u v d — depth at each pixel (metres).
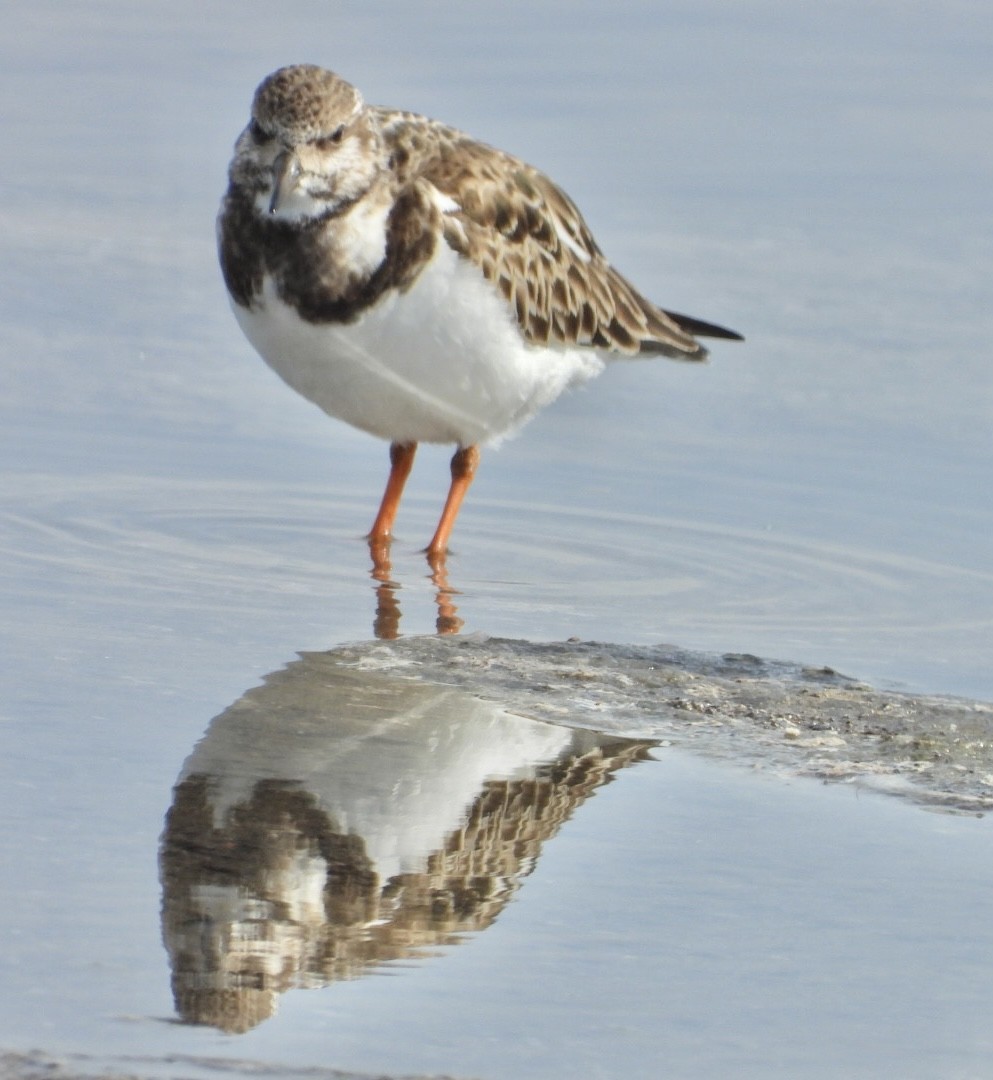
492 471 14.85
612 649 10.84
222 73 25.11
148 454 14.58
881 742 9.41
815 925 7.11
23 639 10.40
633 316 14.18
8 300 17.97
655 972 6.66
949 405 16.05
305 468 14.64
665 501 14.14
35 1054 5.76
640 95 24.48
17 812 7.83
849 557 12.93
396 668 10.28
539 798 8.39
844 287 18.86
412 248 12.01
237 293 12.37
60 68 25.39
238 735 8.99
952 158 22.77
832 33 27.94
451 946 6.78
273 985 6.38
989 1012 6.45
